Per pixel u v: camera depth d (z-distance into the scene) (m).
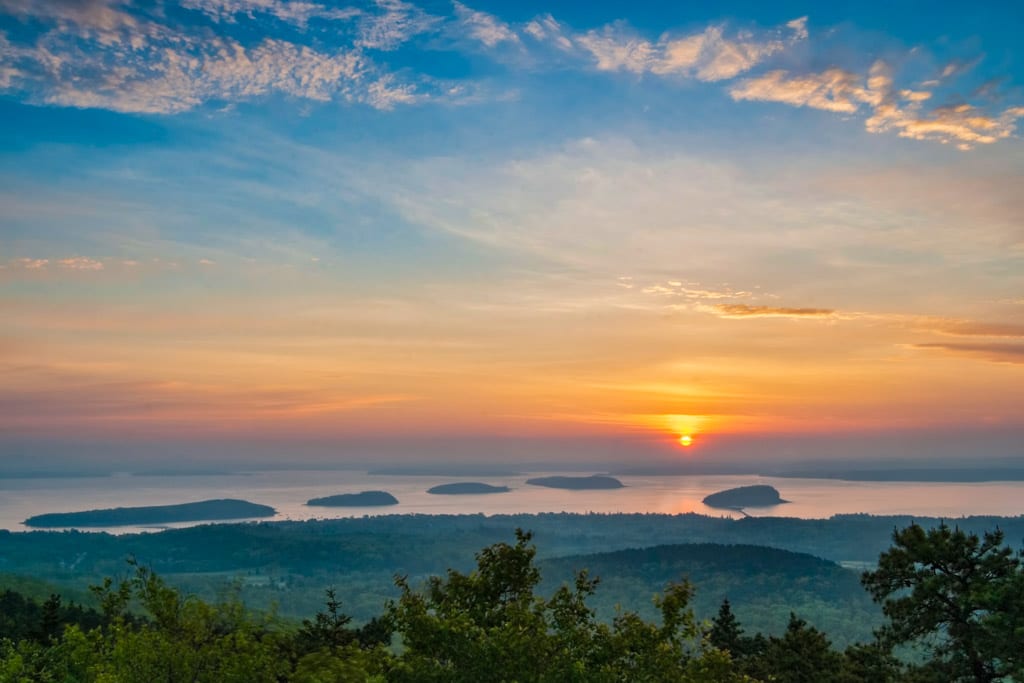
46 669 24.20
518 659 19.97
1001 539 37.78
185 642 23.17
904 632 38.91
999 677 35.34
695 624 21.50
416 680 19.92
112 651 22.81
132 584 23.75
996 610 35.25
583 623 21.92
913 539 38.66
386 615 21.70
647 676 20.39
